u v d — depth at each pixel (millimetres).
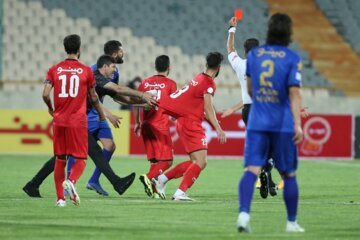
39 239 19891
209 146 63531
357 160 63594
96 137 33344
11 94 72875
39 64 77875
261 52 20984
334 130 65062
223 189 37219
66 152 27188
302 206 29250
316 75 83000
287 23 21047
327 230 22188
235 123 63750
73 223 23109
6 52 77562
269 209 27828
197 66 81000
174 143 63031
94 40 80438
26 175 43344
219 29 83812
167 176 31312
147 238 20125
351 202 31047
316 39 85688
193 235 20719
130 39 81125
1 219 23953
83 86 26891
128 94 30406
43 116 63781
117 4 83000
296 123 20469
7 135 63438
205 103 29906
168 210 27016
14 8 79875
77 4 82000
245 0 86375
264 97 20844
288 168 21047
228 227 22469
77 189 36188
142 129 32344
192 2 84938
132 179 31141
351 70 83938
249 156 20875
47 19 80312
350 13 87875
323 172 49625
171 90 32312
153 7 83812
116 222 23484
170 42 81812
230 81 79625
